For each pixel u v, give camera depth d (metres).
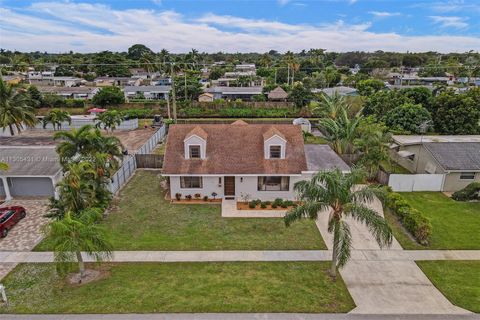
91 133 26.25
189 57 141.38
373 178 32.22
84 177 23.23
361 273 18.25
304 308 15.34
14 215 23.67
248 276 17.80
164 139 49.59
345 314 15.02
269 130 29.08
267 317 14.71
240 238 22.00
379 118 49.56
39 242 21.52
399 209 24.47
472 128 46.19
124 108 71.06
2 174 27.41
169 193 29.55
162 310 15.05
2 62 128.25
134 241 21.47
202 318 14.59
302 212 16.69
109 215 25.19
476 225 23.77
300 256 19.91
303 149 28.59
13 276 17.88
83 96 82.12
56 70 122.38
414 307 15.55
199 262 19.17
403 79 108.25
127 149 43.78
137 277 17.64
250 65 159.75
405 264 19.19
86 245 15.75
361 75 106.69
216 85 106.94
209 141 29.11
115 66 125.62
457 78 114.50
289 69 106.38
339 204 16.58
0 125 41.47
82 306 15.32
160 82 108.25
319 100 72.69
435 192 29.91
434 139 36.03
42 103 69.94
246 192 27.94
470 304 15.77
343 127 38.66
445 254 20.23
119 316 14.70
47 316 14.72
